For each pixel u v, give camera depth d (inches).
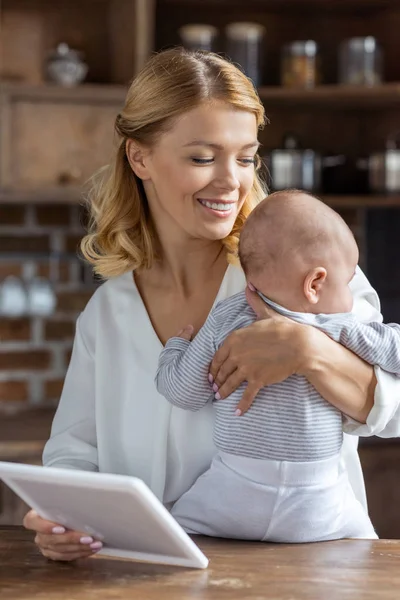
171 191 66.0
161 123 65.4
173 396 64.0
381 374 61.2
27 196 134.3
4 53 143.8
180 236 69.8
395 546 60.6
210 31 138.5
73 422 73.2
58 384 151.1
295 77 140.3
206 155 64.4
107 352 71.6
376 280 152.7
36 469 52.7
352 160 150.8
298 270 61.1
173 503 69.2
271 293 62.2
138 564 57.4
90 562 58.0
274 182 138.0
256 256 62.3
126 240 72.2
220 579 54.2
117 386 71.0
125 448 70.2
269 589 52.5
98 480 50.5
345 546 60.6
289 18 148.9
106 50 142.9
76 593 52.6
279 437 59.6
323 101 144.3
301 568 56.0
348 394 60.2
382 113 149.8
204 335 63.3
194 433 68.1
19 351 150.2
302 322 61.2
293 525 60.4
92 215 77.5
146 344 70.7
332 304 62.1
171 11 147.7
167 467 68.9
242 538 62.3
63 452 72.3
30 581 54.6
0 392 149.9
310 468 59.9
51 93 133.6
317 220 61.4
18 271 150.2
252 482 60.2
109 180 73.0
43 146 134.9
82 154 135.6
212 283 71.6
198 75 64.5
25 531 65.1
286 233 61.2
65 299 150.8
